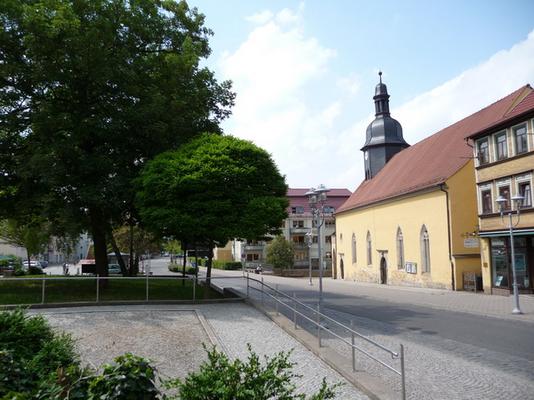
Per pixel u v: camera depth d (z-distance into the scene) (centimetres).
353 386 864
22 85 2142
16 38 2036
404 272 3966
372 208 4688
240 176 2008
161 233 2127
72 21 1944
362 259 4981
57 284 2416
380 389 800
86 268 4516
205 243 2211
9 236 4591
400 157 5000
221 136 2194
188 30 2573
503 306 2139
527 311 1953
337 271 5912
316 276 6819
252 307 1902
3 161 2217
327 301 2505
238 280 4572
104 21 2083
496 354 1152
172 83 2295
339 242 5866
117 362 482
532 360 1088
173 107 2234
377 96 5531
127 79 2169
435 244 3441
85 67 2006
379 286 3919
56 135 2102
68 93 2220
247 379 452
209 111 2591
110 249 5544
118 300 1936
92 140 2233
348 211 5466
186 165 1989
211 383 441
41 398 471
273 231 2177
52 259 10231
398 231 4091
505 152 2744
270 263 6906
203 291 2283
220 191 1998
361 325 1627
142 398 456
